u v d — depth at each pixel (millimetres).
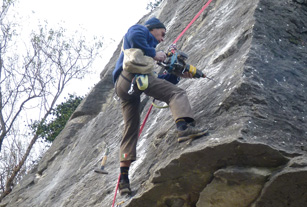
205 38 6629
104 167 5812
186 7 8617
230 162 4051
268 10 5590
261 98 4457
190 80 5926
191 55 6469
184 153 4121
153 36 4965
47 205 7082
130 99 4996
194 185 4355
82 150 7973
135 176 5141
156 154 5059
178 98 4621
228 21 6301
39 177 8961
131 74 4789
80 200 6117
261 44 5090
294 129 4281
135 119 5113
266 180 3936
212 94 4961
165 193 4512
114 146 6891
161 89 4715
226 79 4945
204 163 4129
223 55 5527
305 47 5332
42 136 14336
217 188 4195
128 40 4824
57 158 9070
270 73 4781
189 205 4520
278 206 3998
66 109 14461
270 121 4281
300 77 4883
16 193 8781
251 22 5379
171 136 4965
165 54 4805
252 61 4832
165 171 4312
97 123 8414
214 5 7500
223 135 4223
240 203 4160
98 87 10086
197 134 4387
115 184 5719
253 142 3887
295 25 5520
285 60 5039
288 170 3797
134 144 5086
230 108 4535
